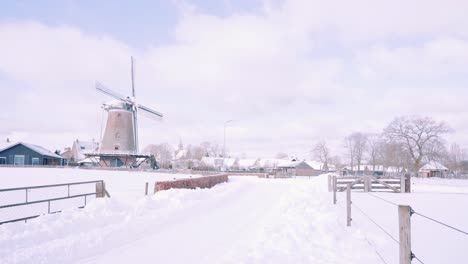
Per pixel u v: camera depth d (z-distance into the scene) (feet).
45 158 273.13
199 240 29.01
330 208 47.34
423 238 31.35
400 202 59.52
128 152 218.79
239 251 24.80
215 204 53.21
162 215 40.32
